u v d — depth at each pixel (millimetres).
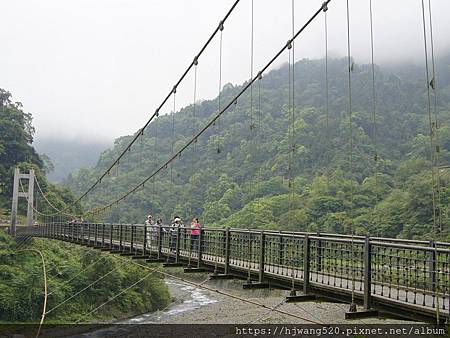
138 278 31875
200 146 52375
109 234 20328
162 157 52938
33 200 47469
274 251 9117
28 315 26391
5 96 55125
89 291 29844
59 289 28375
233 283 20094
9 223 44469
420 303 6461
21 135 52219
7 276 28594
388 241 8117
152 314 30031
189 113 61156
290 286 8680
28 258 33000
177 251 13039
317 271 7984
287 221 26328
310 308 20469
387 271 7098
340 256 7574
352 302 6984
